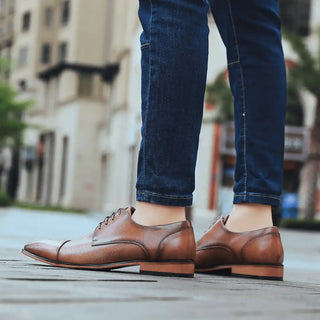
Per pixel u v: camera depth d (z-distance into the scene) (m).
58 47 43.44
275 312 1.32
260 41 2.48
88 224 12.94
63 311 1.17
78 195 37.53
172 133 2.20
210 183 26.83
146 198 2.29
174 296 1.51
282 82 2.52
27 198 45.81
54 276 1.86
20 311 1.14
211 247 2.60
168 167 2.23
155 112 2.20
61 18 43.03
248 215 2.55
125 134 32.88
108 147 35.75
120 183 32.88
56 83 41.59
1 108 34.28
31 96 44.59
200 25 2.24
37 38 44.44
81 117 37.62
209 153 26.89
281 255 2.53
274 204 2.54
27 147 36.69
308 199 22.27
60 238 7.14
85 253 2.37
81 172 37.62
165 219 2.31
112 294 1.48
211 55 27.36
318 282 2.54
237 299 1.53
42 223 11.96
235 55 2.51
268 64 2.48
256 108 2.47
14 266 2.21
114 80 36.44
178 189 2.26
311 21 26.52
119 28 35.56
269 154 2.49
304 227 20.34
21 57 46.78
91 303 1.30
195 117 2.24
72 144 37.84
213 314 1.24
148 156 2.24
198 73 2.22
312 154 22.17
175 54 2.19
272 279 2.51
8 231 8.00
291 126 25.98
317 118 21.94
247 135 2.49
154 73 2.20
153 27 2.21
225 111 22.42
